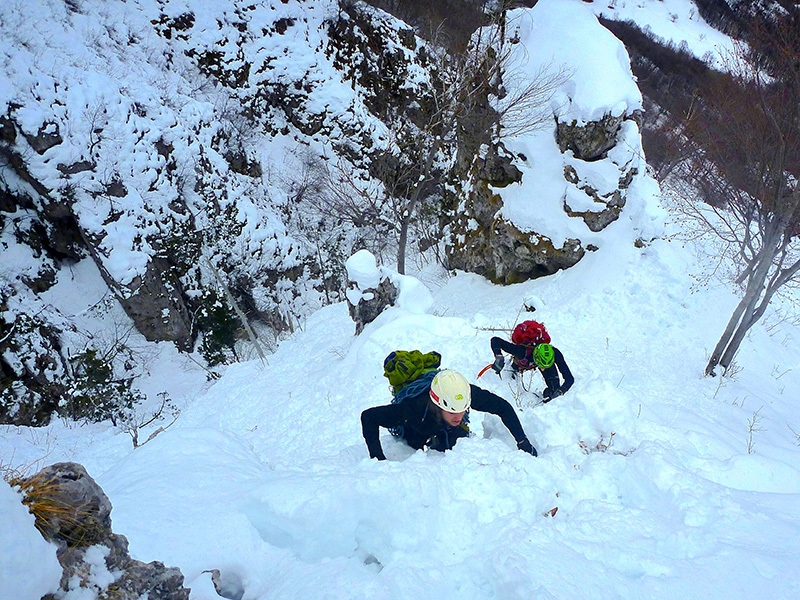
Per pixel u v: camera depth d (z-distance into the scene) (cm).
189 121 2275
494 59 1355
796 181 688
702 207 1179
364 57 2969
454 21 2492
